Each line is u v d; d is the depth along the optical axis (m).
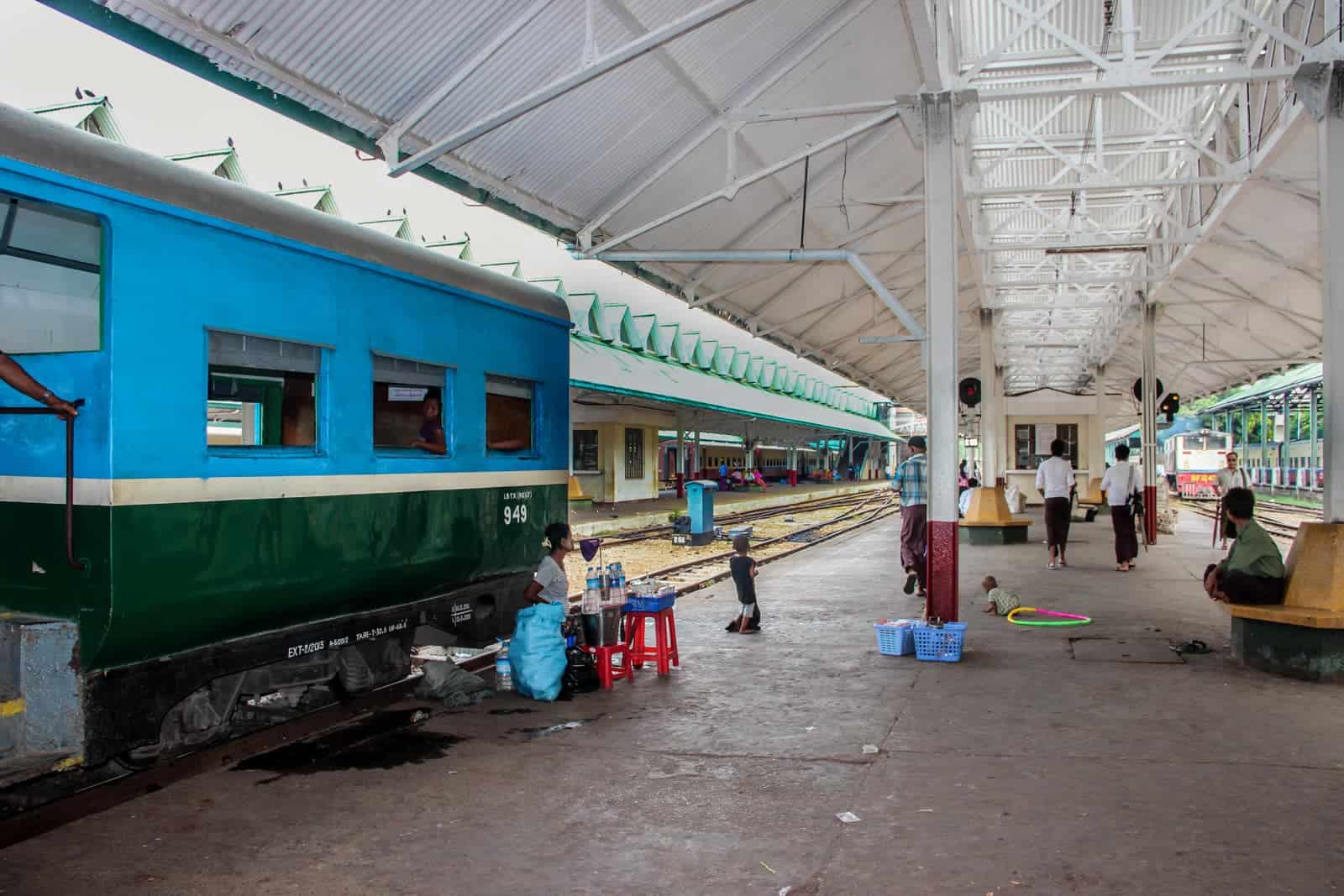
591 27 7.07
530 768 5.34
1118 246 15.35
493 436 7.96
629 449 37.28
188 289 5.12
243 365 5.50
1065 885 3.78
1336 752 5.42
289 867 4.05
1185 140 12.00
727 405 31.09
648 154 10.30
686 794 4.89
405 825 4.50
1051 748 5.55
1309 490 40.22
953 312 8.83
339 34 6.98
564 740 5.88
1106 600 11.36
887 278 18.08
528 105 7.25
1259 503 37.69
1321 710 6.30
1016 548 18.22
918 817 4.52
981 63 8.73
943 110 8.91
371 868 4.03
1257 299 19.09
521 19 7.40
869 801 4.75
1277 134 10.45
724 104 9.99
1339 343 7.70
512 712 6.55
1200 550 17.61
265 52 6.82
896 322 21.95
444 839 4.34
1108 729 5.93
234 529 5.34
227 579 5.29
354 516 6.23
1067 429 28.69
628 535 23.55
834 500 46.44
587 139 9.57
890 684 7.19
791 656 8.30
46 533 4.84
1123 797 4.73
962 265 19.12
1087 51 8.63
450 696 6.77
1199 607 10.71
